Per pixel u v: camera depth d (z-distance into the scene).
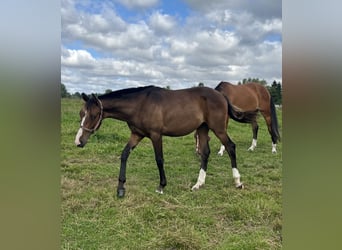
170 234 2.09
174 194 2.51
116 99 2.43
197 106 2.59
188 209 2.33
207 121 2.63
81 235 2.10
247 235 2.11
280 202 2.34
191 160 2.85
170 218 2.25
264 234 2.11
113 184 2.53
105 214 2.26
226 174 2.75
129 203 2.37
